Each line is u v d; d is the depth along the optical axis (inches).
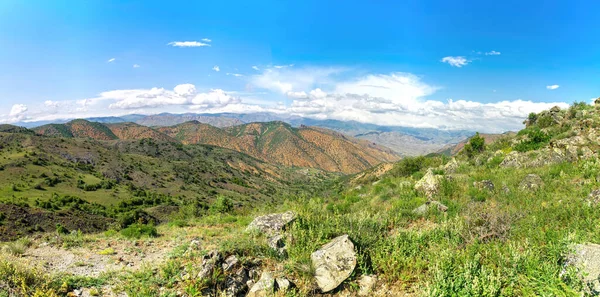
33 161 5693.9
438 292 220.1
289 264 291.6
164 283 262.4
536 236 311.9
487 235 332.8
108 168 6855.3
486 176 680.4
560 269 232.4
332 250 288.5
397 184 776.3
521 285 228.2
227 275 264.2
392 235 376.2
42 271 273.0
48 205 3843.5
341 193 938.7
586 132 818.8
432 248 315.0
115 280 274.4
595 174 543.2
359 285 263.9
